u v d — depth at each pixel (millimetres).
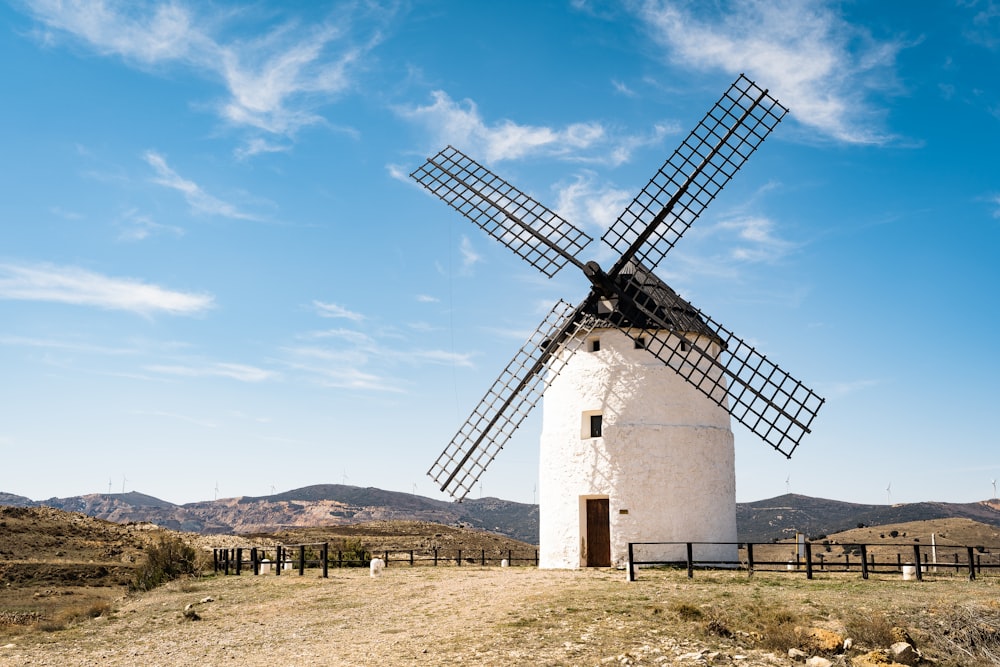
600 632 15125
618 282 27250
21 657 15852
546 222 29328
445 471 29297
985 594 17609
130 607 22109
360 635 16625
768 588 19031
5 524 55156
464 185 31281
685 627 15430
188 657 15617
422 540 68312
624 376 26703
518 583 21422
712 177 28703
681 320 27188
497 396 29203
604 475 26188
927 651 14719
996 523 148250
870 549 58812
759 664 13664
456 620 17109
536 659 13688
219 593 23125
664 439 26203
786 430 26469
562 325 28172
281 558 32188
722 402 27250
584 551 26312
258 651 15852
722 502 26734
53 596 39031
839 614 15805
